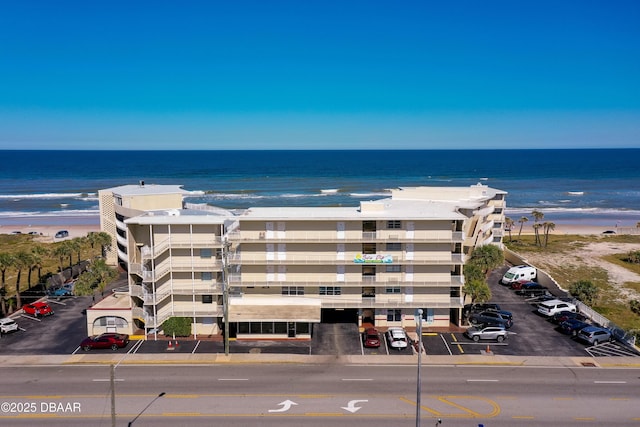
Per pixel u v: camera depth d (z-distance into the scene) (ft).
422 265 189.06
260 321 174.91
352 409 131.34
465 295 205.16
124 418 126.31
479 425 116.37
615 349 172.14
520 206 583.58
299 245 186.80
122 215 253.03
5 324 185.47
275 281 187.21
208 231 183.73
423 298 190.80
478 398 137.18
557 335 185.68
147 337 182.09
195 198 620.49
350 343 177.88
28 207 567.18
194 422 124.57
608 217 510.17
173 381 147.74
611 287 255.09
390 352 170.09
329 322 199.00
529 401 135.64
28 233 413.59
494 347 174.19
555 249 347.56
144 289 180.04
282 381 147.95
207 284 185.16
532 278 251.19
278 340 180.45
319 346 175.22
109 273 223.30
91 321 181.88
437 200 249.75
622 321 203.41
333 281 187.93
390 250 188.34
